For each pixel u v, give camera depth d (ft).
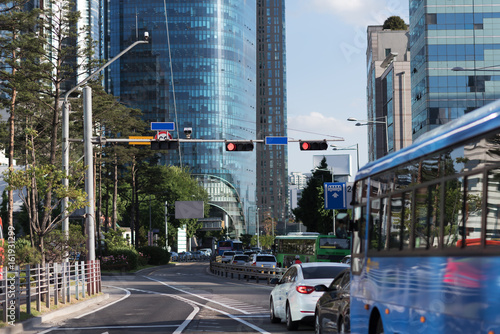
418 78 343.67
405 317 30.19
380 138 486.79
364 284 37.63
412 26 358.23
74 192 95.50
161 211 382.01
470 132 24.18
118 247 232.73
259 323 64.90
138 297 109.40
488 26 324.80
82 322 67.82
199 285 147.74
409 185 30.71
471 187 23.95
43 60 164.25
